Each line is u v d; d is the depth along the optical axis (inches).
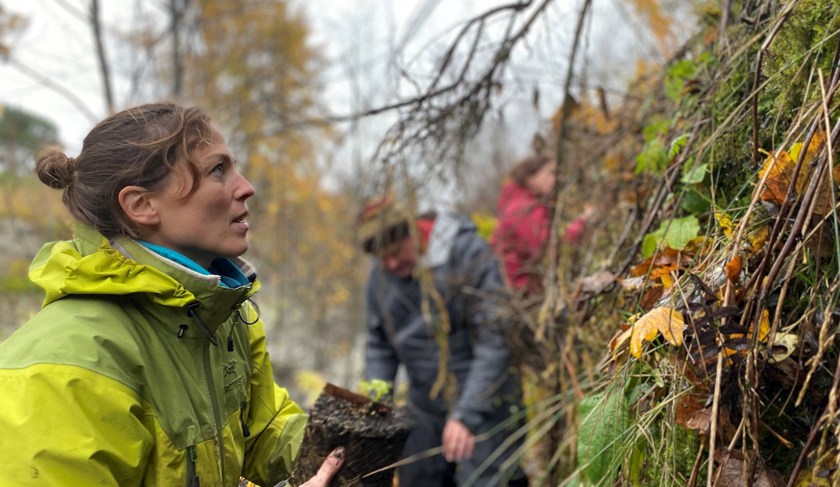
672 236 66.6
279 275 376.8
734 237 56.1
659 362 58.6
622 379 60.7
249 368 63.7
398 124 103.5
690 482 51.8
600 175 107.4
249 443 65.3
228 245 56.1
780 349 50.5
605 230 102.1
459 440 116.8
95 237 53.4
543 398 107.3
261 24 365.1
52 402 46.5
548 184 129.4
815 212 50.6
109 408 47.9
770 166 52.4
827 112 49.1
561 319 92.7
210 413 54.9
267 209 377.4
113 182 52.5
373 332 136.7
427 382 127.1
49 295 51.4
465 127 107.0
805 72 58.2
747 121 64.6
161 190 53.4
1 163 316.8
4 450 45.7
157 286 51.3
